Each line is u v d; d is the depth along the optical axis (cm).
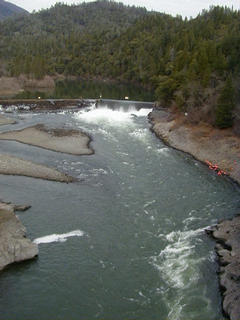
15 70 12862
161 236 2766
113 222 2939
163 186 3769
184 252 2564
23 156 4403
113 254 2512
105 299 2095
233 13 14262
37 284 2195
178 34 13438
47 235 2691
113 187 3659
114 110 7938
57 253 2491
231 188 3819
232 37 8688
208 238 2758
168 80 7469
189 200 3441
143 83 13588
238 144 4706
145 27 17062
